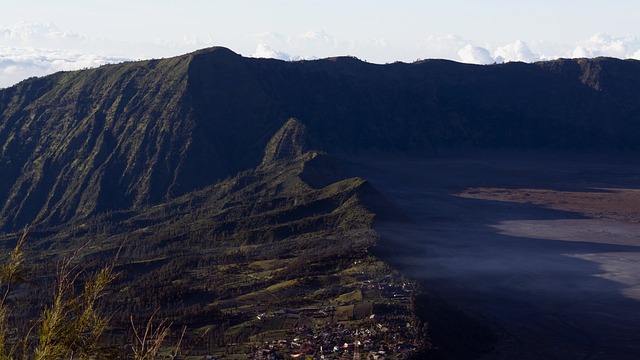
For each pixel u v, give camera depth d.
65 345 30.06
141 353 30.91
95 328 30.78
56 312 30.48
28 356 30.22
